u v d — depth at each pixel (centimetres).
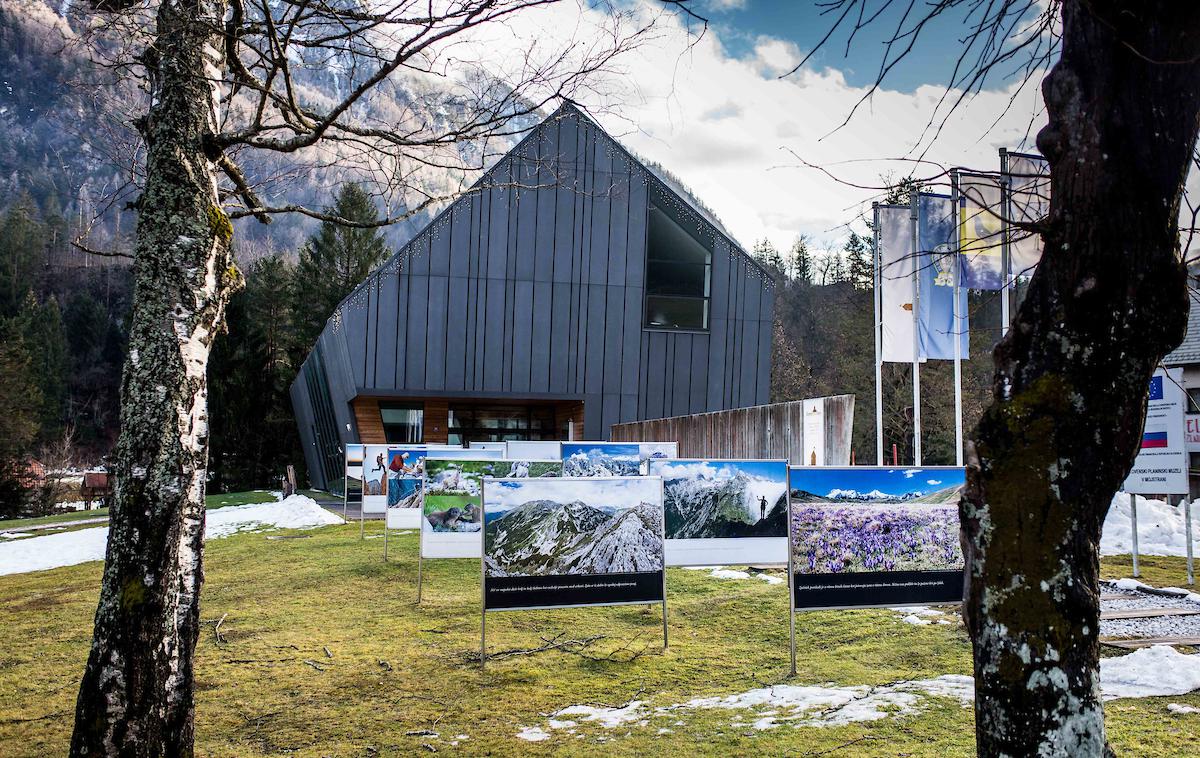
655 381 3122
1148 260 316
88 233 583
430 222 2944
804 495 691
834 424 1304
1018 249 1582
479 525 1045
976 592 328
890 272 1705
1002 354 339
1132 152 317
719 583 1109
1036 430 319
